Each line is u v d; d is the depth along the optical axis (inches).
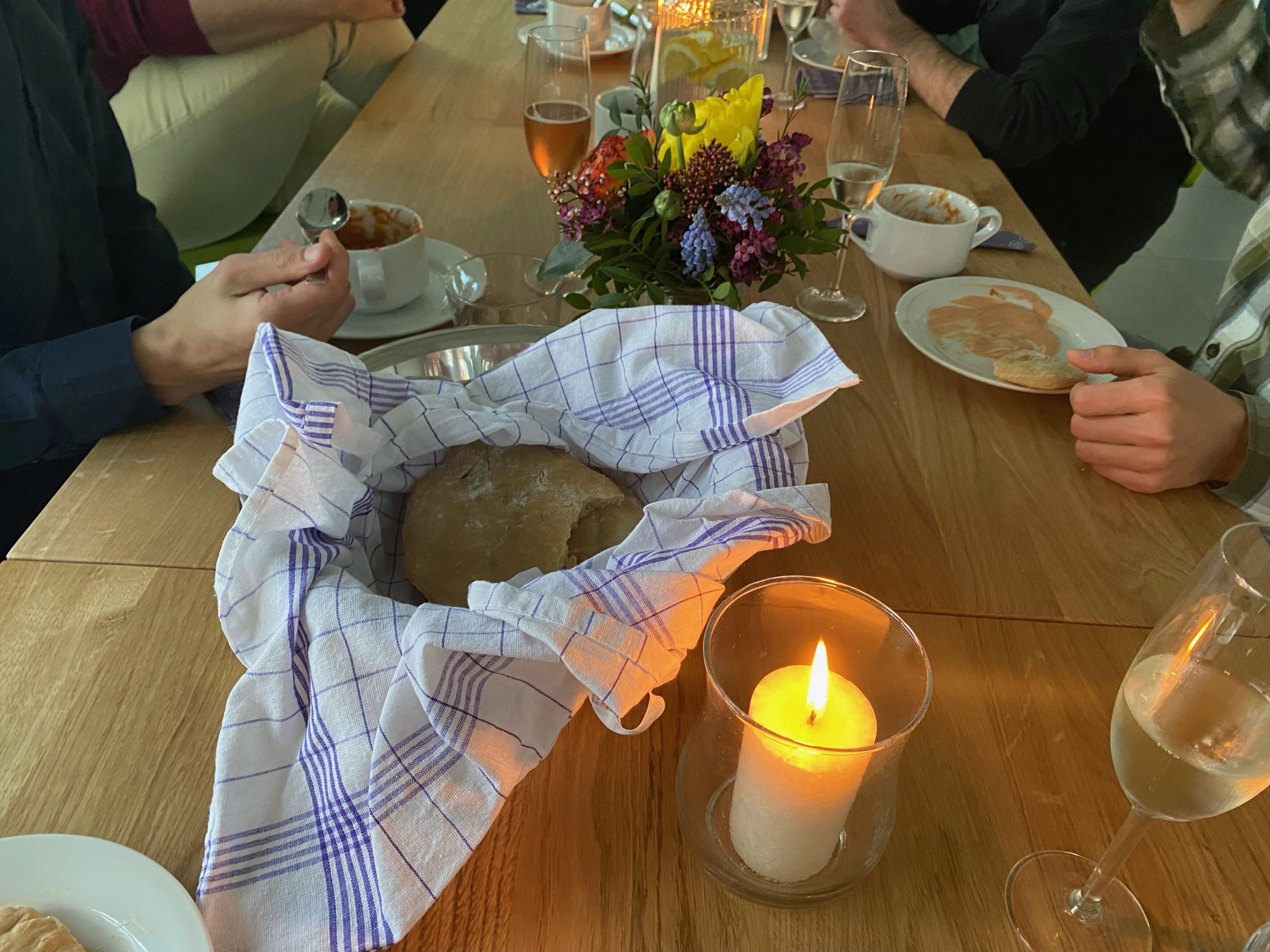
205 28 59.2
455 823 14.7
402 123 51.6
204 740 18.4
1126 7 55.5
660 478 22.7
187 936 13.7
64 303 36.5
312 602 16.8
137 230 41.6
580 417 23.3
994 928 16.2
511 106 55.0
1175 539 26.0
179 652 20.2
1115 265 73.2
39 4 35.4
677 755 19.0
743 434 20.3
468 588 18.4
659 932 15.8
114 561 22.5
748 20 37.8
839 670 17.8
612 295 29.0
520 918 15.9
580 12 61.0
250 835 15.3
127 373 26.9
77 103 36.8
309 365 20.0
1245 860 17.6
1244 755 14.2
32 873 14.5
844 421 30.1
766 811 15.1
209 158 61.6
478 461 22.0
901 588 23.5
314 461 17.7
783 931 16.0
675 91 38.6
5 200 32.2
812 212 29.0
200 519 24.1
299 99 64.1
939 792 18.4
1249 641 14.4
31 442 27.8
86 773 17.6
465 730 14.9
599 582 16.3
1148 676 15.7
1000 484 27.7
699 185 26.9
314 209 35.4
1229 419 28.4
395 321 33.4
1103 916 16.3
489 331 27.2
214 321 27.4
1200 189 116.2
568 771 18.5
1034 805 18.3
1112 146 67.9
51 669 19.6
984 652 21.8
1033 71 56.1
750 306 22.9
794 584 16.5
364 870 14.8
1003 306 36.4
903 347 34.4
